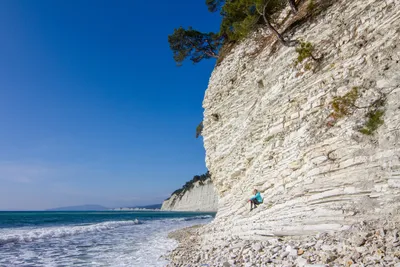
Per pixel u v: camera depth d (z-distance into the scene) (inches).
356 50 421.4
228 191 830.5
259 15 673.0
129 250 679.7
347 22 469.4
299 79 521.3
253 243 441.7
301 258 295.9
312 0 608.1
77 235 1058.7
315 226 357.4
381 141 330.3
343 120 384.2
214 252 472.7
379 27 398.0
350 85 399.9
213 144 935.7
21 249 714.2
